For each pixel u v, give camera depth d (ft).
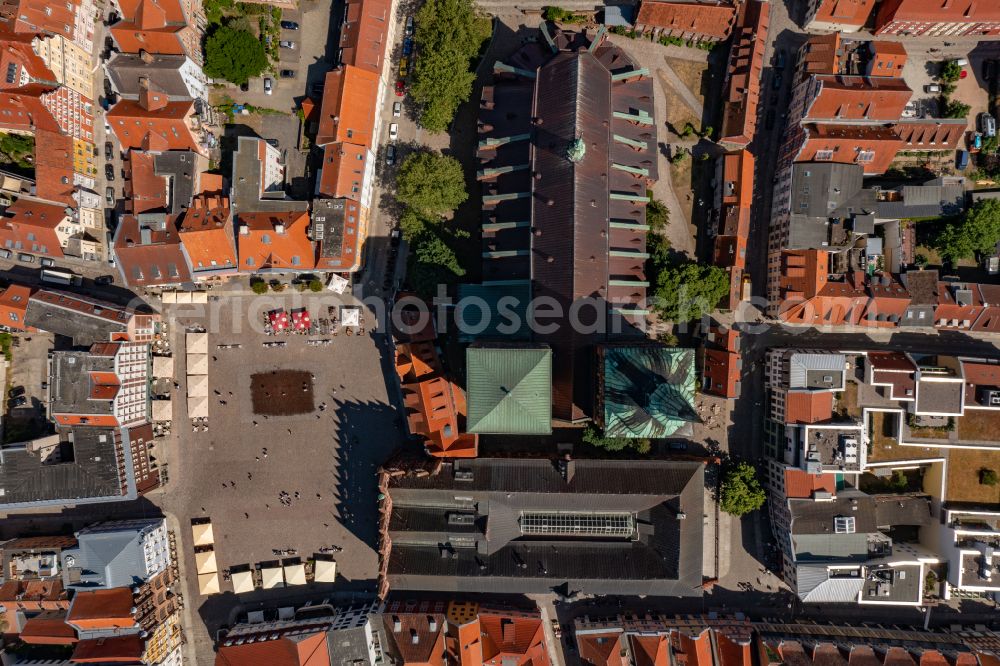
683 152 269.64
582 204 229.04
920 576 255.29
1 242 251.80
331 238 247.91
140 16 242.58
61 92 247.29
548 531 253.85
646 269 263.90
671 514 247.09
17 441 262.47
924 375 255.91
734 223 256.52
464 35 253.24
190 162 249.75
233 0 263.08
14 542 262.67
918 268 264.52
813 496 250.98
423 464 248.73
